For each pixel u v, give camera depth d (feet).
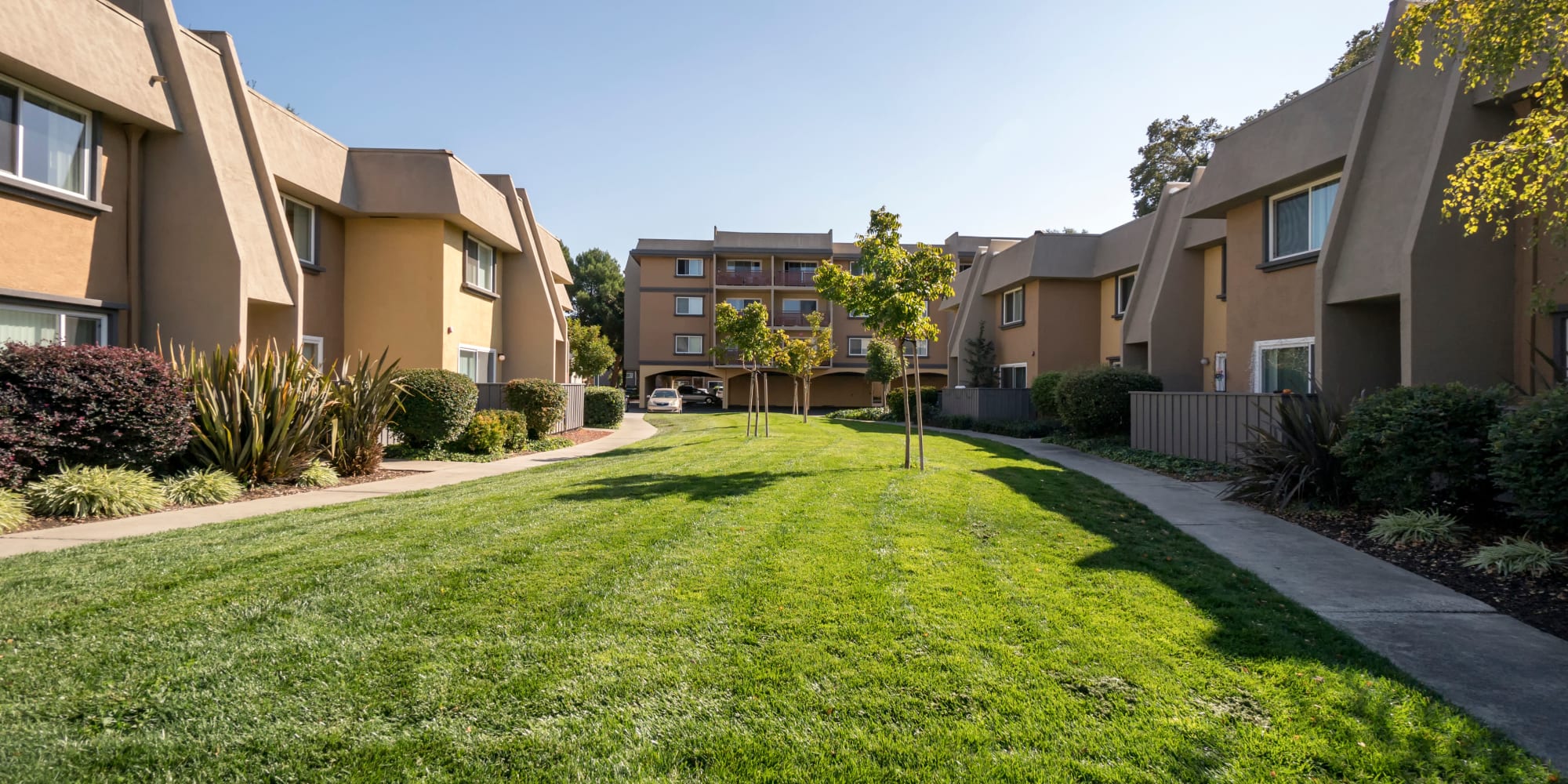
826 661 11.04
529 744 8.80
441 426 41.34
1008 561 16.55
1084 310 72.49
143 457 26.14
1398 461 20.94
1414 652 12.10
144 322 35.09
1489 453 19.70
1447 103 28.17
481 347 59.26
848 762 8.50
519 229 64.64
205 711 9.48
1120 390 47.24
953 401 75.46
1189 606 13.87
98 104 32.09
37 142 30.37
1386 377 33.81
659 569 15.39
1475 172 21.50
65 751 8.55
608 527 19.30
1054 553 17.52
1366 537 20.48
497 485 28.43
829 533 18.69
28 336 30.25
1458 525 19.75
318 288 47.19
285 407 30.22
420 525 19.76
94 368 24.71
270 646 11.42
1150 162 112.37
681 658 11.12
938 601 13.65
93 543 18.70
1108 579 15.44
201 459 28.66
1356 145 32.42
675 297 137.28
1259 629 12.73
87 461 24.94
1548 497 16.61
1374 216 31.42
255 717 9.36
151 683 10.19
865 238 31.40
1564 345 26.78
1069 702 9.90
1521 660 11.82
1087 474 33.24
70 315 31.96
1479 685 10.86
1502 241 28.58
